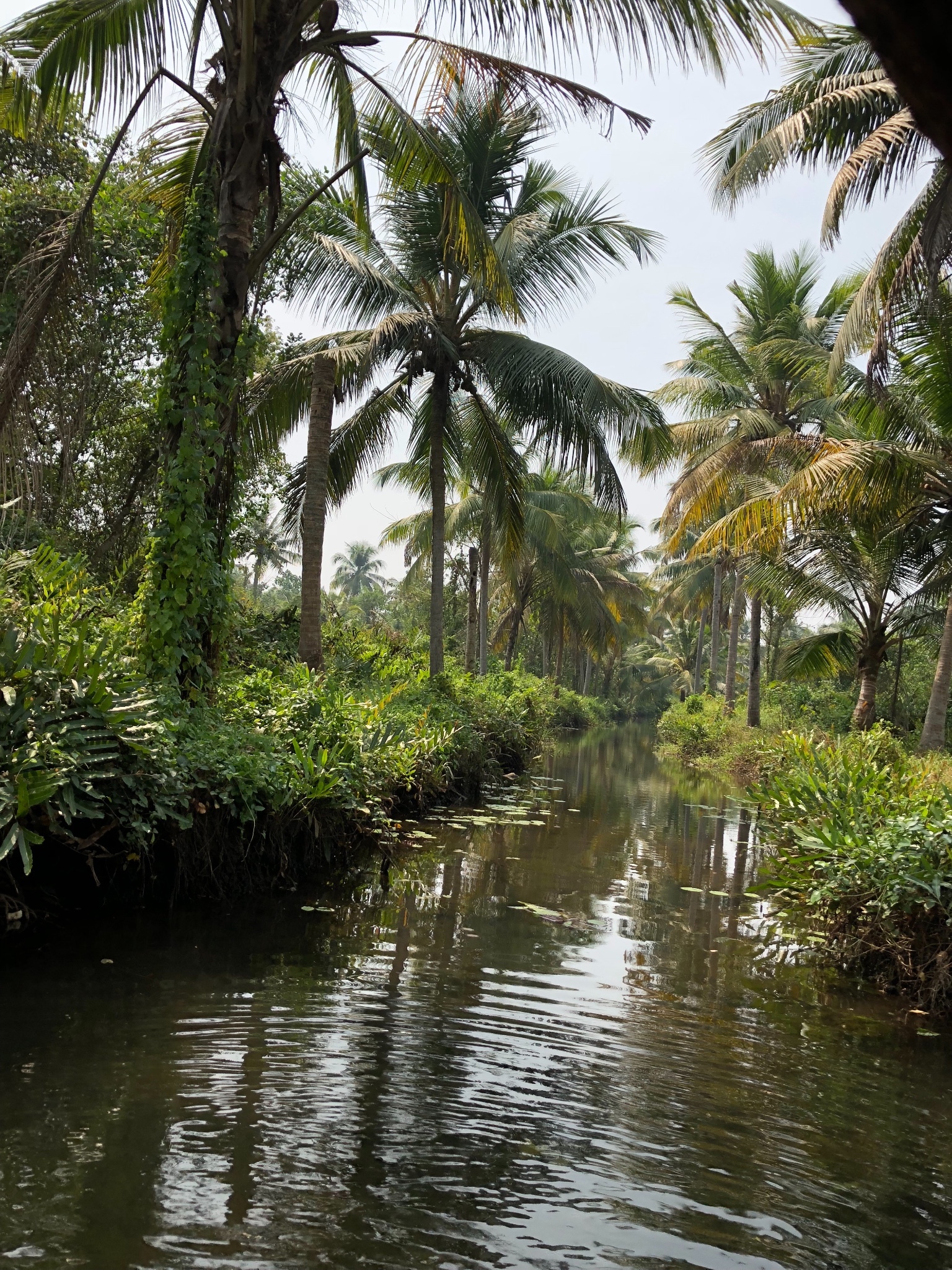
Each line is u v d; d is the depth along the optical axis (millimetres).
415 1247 2807
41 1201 2873
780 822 9578
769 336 21359
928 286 9273
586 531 38906
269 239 8328
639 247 14438
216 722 7809
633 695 69000
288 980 5207
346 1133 3504
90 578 9023
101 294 12398
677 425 21875
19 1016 4332
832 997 6098
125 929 5871
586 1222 3043
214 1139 3359
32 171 13281
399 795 11406
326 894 7473
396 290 13969
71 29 7992
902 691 24875
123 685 6336
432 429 16375
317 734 8906
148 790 6066
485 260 9766
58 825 5602
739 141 12117
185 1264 2609
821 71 11391
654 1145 3666
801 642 21578
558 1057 4508
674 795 18250
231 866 6992
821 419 19922
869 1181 3543
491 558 28609
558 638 42062
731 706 30203
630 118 8172
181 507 7641
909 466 12969
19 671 5602
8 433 8438
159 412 7840
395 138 9258
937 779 11453
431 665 16875
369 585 70625
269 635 16016
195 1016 4535
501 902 7867
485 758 16125
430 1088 3984
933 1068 4941
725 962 6703
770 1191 3389
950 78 876
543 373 14070
